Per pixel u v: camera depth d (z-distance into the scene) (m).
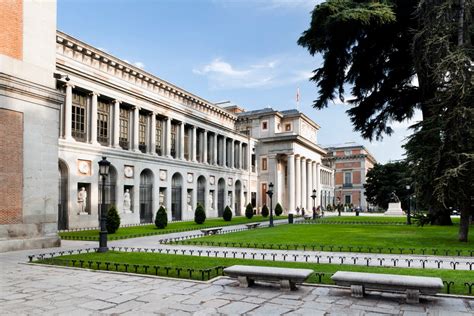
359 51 31.50
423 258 14.12
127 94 38.81
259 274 8.92
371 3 27.36
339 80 33.44
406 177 22.69
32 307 7.52
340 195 109.69
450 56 18.22
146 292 8.71
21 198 16.48
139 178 39.62
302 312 7.17
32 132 17.08
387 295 8.38
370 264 12.59
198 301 7.95
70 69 31.73
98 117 36.25
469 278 9.90
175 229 30.06
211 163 56.81
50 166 17.95
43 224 17.47
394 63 32.12
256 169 71.06
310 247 17.30
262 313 7.11
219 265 12.02
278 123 73.62
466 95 17.64
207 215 53.38
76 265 12.16
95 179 33.84
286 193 72.50
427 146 19.55
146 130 42.81
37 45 17.69
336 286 9.06
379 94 33.53
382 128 35.91
